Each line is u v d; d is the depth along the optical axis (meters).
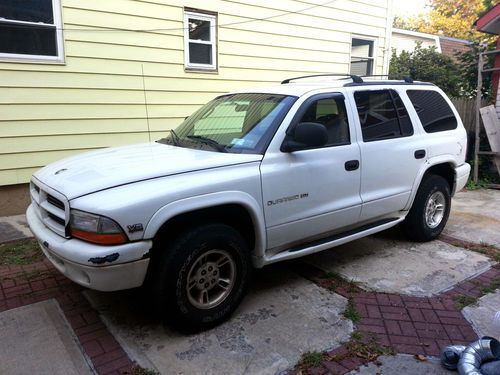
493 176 9.14
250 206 3.30
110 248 2.73
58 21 6.00
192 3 7.18
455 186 5.38
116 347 3.03
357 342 3.10
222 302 3.28
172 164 3.19
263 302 3.68
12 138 5.91
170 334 3.19
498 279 4.17
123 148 4.02
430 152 4.85
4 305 3.58
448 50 24.03
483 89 10.48
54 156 6.27
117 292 3.81
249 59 8.12
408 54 17.95
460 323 3.37
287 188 3.54
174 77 7.23
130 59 6.71
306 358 2.90
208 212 3.22
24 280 4.04
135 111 6.91
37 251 4.73
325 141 3.46
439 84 16.70
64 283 3.98
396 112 4.60
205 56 7.62
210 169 3.20
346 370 2.80
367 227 4.43
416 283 4.05
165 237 3.11
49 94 6.09
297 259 4.63
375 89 4.45
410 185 4.68
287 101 3.79
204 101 7.68
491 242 5.25
